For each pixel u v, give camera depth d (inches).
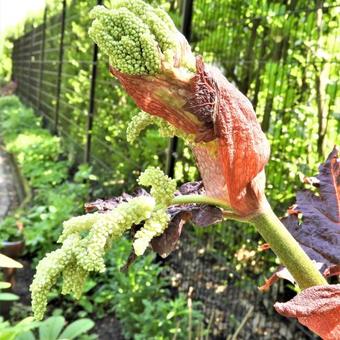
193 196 30.4
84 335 115.3
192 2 135.7
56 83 373.1
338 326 25.2
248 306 118.4
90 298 141.0
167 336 109.0
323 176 37.9
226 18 132.6
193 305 120.5
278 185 107.7
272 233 30.4
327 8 93.8
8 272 136.8
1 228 164.4
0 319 91.1
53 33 415.2
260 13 120.0
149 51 25.6
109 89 215.9
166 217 29.1
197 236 135.3
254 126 28.8
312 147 104.4
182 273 141.7
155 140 152.9
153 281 129.4
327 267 35.4
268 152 29.7
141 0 26.5
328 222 36.6
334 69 101.2
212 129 28.1
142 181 30.0
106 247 27.8
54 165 281.4
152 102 27.6
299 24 110.7
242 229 118.6
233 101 28.1
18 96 696.4
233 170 28.9
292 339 106.5
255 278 116.0
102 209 32.9
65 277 26.9
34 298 26.4
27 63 608.7
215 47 136.8
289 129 109.3
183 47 27.5
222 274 128.0
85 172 209.6
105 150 215.2
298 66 109.0
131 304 123.6
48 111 412.2
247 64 126.6
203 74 27.2
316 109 106.0
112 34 25.5
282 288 107.0
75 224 28.6
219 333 119.3
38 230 169.5
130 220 27.8
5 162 361.4
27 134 376.5
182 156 140.1
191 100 27.1
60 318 99.3
